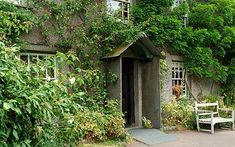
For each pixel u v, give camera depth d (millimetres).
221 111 13320
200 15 13680
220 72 14234
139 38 10742
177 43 12820
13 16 8047
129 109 11984
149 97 11617
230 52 15188
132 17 11680
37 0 9695
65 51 10156
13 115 3730
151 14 12078
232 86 15570
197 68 13500
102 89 10492
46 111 3832
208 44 14188
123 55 11016
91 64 10445
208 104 12617
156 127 11328
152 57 11516
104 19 10750
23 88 3711
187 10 13281
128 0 12094
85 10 10586
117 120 9539
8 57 3941
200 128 12078
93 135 8906
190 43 13367
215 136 10766
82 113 8977
